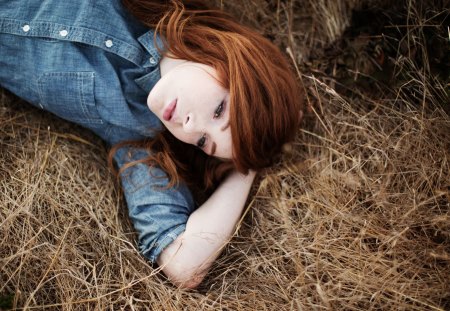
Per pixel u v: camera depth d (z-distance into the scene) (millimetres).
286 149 1461
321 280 1309
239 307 1284
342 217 1364
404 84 1390
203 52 1285
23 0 1352
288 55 1629
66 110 1402
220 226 1354
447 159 1355
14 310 1174
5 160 1421
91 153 1512
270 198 1473
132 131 1440
